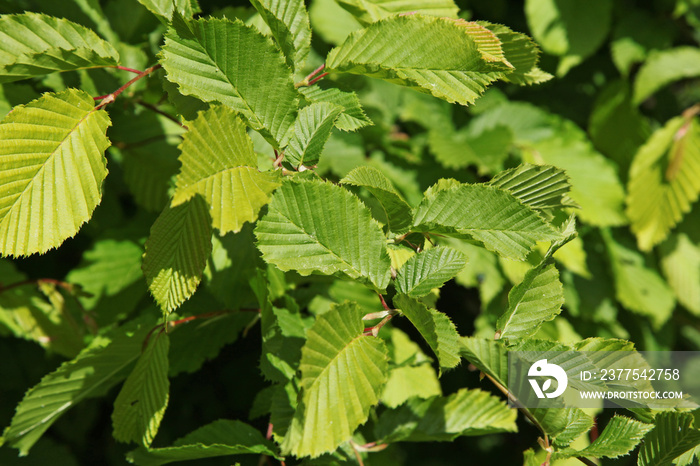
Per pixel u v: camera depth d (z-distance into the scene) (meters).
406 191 1.22
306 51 0.90
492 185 0.88
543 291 0.88
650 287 1.54
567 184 0.88
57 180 0.86
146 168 1.11
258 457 1.28
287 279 1.01
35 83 0.97
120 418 0.95
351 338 0.85
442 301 1.69
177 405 1.48
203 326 1.04
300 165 0.88
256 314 1.04
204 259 0.85
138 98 1.01
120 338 0.95
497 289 1.25
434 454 1.87
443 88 0.88
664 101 1.71
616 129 1.57
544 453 0.90
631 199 1.50
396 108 1.39
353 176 0.86
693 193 1.50
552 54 1.49
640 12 1.58
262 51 0.86
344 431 0.83
